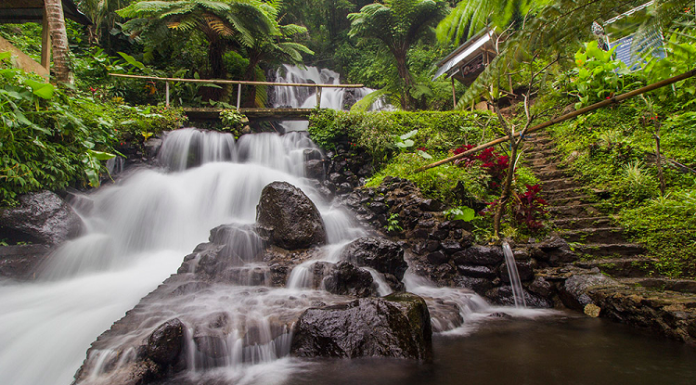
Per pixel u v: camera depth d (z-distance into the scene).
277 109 9.70
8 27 9.36
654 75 3.43
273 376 2.54
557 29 2.46
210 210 7.10
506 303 4.62
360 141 8.27
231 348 2.79
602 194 6.07
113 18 12.48
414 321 2.94
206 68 12.84
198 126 10.29
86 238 5.29
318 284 4.15
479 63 10.99
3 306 3.66
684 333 3.05
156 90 10.59
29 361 2.78
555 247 4.92
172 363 2.65
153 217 6.52
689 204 5.01
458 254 5.19
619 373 2.45
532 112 4.53
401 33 13.13
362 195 6.64
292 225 5.07
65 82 6.55
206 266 4.33
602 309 3.93
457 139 8.95
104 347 2.58
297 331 3.01
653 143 6.60
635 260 4.61
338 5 20.38
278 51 12.69
